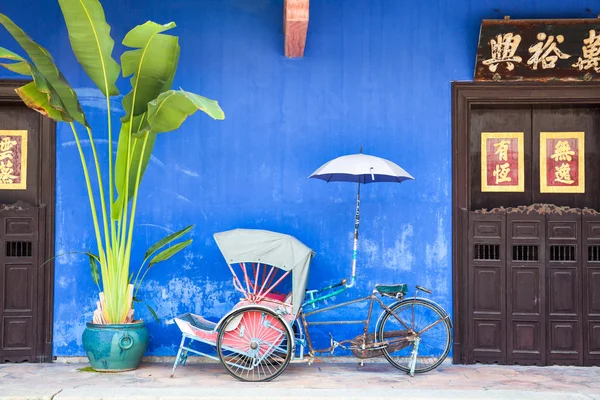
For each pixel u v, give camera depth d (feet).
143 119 18.21
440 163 19.86
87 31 16.78
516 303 19.45
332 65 19.98
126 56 17.22
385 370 18.58
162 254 18.19
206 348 19.48
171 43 17.11
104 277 18.08
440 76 19.90
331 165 17.69
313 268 19.75
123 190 17.99
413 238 19.80
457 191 19.75
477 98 19.81
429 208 19.81
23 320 19.35
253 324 17.26
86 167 17.92
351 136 19.89
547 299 19.40
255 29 19.98
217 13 19.98
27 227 19.44
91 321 19.40
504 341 19.42
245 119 19.92
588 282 19.38
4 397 15.21
